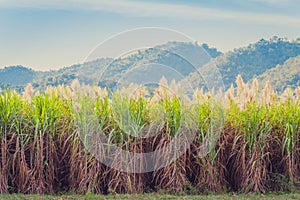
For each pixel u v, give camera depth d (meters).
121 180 7.95
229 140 8.50
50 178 7.96
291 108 8.84
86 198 7.43
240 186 8.27
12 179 7.91
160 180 8.18
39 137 8.02
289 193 8.19
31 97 8.64
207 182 8.10
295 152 8.45
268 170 8.51
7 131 8.03
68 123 8.27
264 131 8.34
